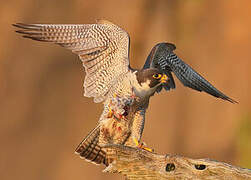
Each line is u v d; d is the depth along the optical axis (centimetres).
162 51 889
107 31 818
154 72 793
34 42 1839
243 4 2119
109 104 802
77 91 1805
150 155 723
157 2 2039
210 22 2111
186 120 1819
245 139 1864
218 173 711
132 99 797
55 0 1934
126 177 734
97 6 1948
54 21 1919
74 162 1723
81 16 1944
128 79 802
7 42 1836
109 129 805
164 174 721
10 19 1875
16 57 1828
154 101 1848
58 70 1825
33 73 1820
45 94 1803
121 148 721
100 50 820
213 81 2025
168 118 1841
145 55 1961
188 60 2052
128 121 804
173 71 898
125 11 1975
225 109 1909
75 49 816
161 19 2030
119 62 816
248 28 2098
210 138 1859
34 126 1764
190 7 2103
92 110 1788
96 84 823
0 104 1764
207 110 1889
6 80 1795
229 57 2062
